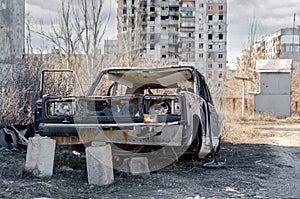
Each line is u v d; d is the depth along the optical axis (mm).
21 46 11586
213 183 5922
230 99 28453
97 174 5504
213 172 6805
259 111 27891
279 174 7020
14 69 9766
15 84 9055
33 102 8852
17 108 8383
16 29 11344
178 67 7477
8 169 5926
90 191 5184
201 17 48875
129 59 14062
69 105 6129
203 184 5828
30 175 5699
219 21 49250
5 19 10820
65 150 7039
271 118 26188
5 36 10789
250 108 28422
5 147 7449
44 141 5793
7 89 8516
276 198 5211
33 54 12133
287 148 11219
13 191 4859
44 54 12648
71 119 6008
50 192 4969
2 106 8133
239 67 39469
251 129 17391
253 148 10883
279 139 13852
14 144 7449
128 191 5242
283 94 28016
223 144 11555
